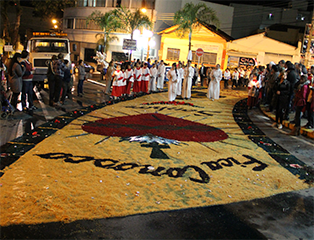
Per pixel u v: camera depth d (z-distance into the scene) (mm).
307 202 4922
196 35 35344
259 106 15242
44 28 47531
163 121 10141
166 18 37906
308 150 7852
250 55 35875
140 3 36000
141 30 34188
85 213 4055
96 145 7016
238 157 6891
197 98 17359
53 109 11266
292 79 10078
